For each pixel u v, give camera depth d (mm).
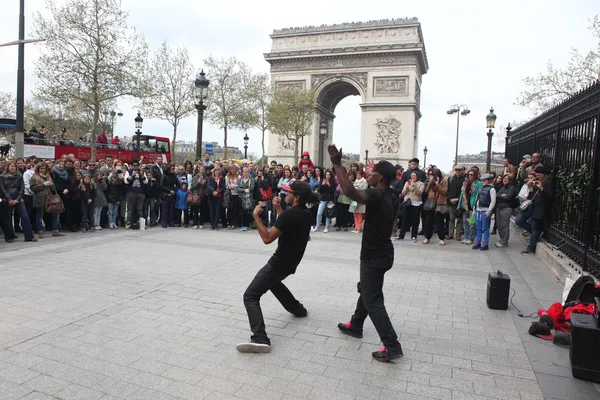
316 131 46719
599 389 4324
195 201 14562
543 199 10750
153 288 7430
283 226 5145
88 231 13477
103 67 28750
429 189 12836
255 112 45000
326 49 45062
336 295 7309
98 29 28656
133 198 14336
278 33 47469
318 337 5500
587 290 5801
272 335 5520
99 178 13688
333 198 15203
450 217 13609
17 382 4215
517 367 4770
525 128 15719
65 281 7703
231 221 15344
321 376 4473
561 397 4156
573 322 4613
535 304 7031
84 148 27656
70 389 4113
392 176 4984
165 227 15117
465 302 7105
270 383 4301
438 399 4082
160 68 38062
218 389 4164
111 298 6828
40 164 12125
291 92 41844
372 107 43688
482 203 11859
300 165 16938
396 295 7426
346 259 10266
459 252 11562
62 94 28688
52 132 56219
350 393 4148
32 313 6074
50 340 5195
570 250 8914
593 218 7621
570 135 9812
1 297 6719
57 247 10781
